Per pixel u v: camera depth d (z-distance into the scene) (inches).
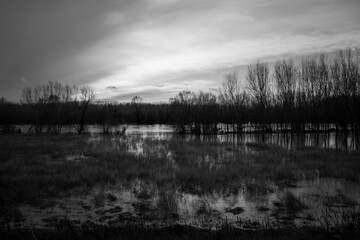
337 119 1601.9
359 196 453.7
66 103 2274.9
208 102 2149.4
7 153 861.2
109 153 856.9
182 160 742.5
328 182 539.8
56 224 327.0
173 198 422.9
